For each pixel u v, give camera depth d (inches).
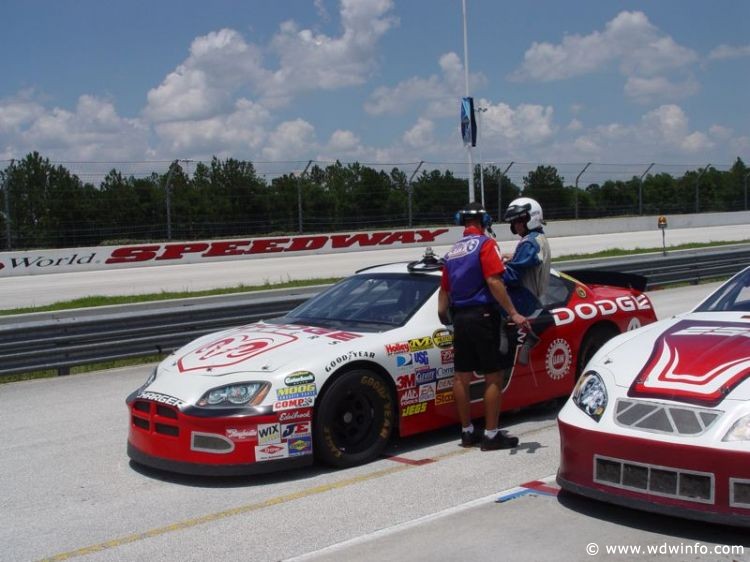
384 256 1078.4
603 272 272.8
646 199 1572.3
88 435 243.9
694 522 144.9
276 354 194.9
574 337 242.8
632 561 130.9
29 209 989.8
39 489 192.1
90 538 158.1
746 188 1685.5
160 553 148.3
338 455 193.0
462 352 204.4
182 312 377.7
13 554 151.4
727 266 686.5
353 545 144.3
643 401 142.9
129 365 372.8
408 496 173.5
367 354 197.6
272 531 156.3
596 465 145.7
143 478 197.0
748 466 127.8
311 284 717.3
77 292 757.9
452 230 1262.3
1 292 778.8
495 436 205.8
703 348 152.6
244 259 1107.9
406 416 205.8
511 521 151.3
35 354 332.2
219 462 181.5
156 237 1068.5
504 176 1155.3
